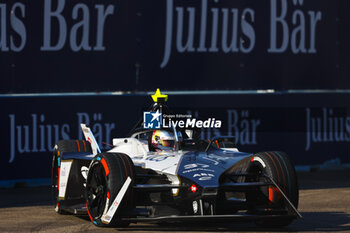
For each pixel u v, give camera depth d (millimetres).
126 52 46875
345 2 53500
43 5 44781
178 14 48281
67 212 29703
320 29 52562
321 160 52000
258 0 50656
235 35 49875
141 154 26922
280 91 50938
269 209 23688
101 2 46281
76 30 45594
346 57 53312
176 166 23797
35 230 24875
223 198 25750
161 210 24828
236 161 24406
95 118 45906
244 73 50000
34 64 44469
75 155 29375
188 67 48469
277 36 51156
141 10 47312
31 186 44156
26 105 44125
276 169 23453
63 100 45094
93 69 45969
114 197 22703
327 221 26219
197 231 23641
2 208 32469
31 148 44125
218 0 49406
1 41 43719
